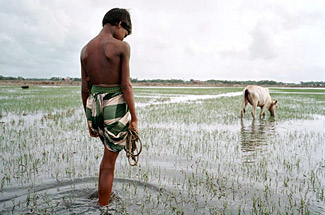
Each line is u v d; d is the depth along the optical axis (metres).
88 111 2.68
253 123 8.90
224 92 34.41
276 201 3.05
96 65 2.51
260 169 4.16
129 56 2.54
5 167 3.98
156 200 2.97
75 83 63.78
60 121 8.34
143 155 4.81
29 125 7.55
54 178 3.57
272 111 10.73
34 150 4.94
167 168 4.11
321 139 6.36
